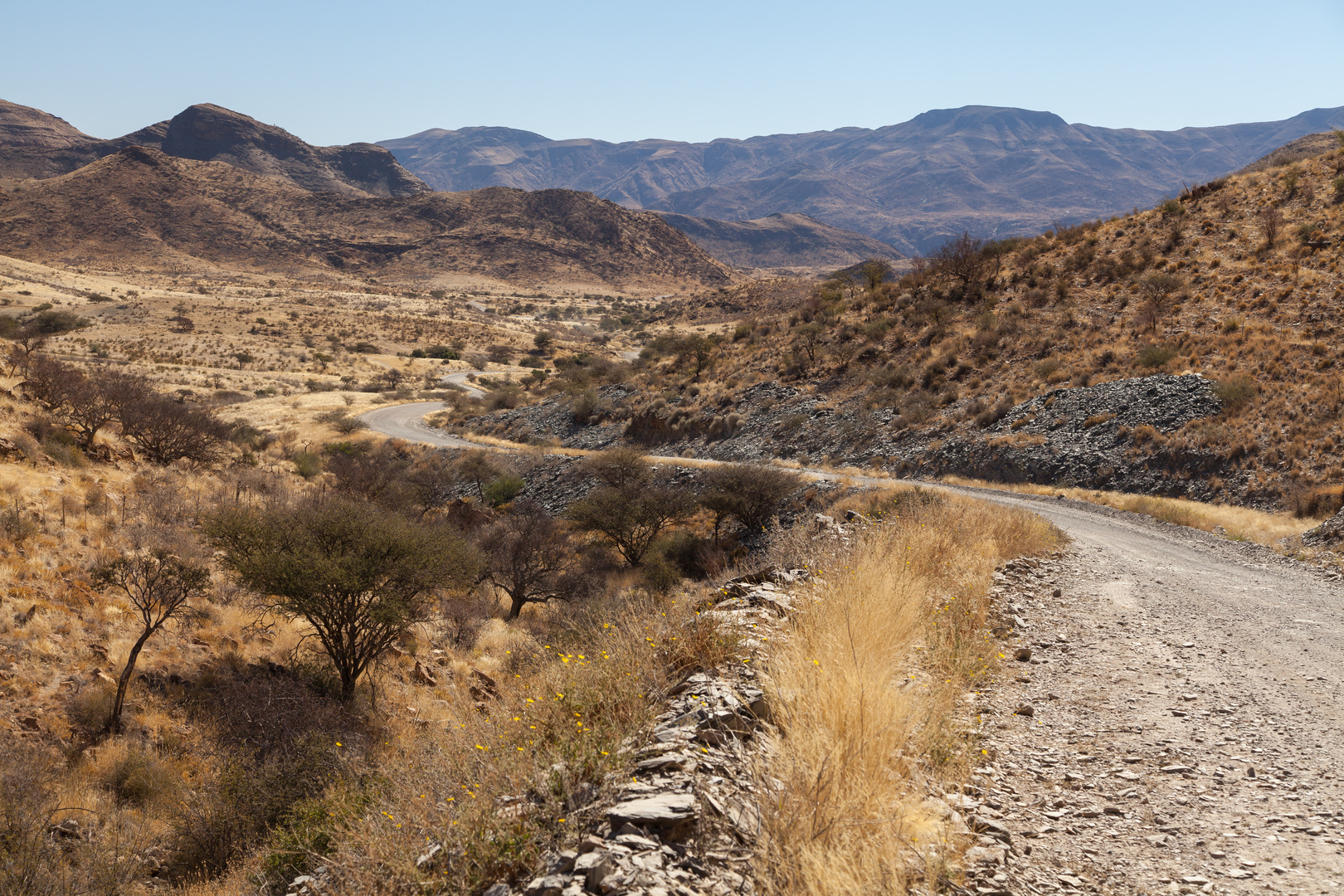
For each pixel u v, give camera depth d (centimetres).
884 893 296
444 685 2048
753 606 719
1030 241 7356
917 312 6612
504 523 3950
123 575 1636
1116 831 416
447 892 326
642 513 3909
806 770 360
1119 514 2856
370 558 1864
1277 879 367
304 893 411
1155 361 4262
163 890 1010
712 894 287
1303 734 591
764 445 5622
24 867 966
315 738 1284
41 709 1455
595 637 641
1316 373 3522
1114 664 777
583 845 315
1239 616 1088
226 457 4366
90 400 3366
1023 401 4600
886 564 826
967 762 467
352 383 12144
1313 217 5256
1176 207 6328
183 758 1461
